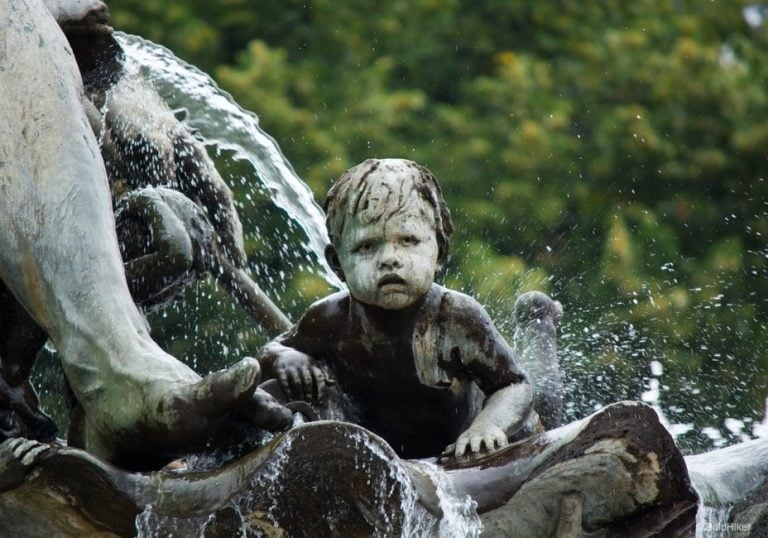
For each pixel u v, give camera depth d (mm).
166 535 8133
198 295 19125
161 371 8562
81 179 9430
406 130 25844
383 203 8883
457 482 8438
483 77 26953
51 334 9062
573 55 27594
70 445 9375
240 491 8062
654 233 25703
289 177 13664
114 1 26469
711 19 28953
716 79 27531
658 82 27406
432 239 8984
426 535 8266
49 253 9164
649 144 26562
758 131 27250
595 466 8484
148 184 11711
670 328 24172
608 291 24562
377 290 8852
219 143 13461
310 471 8055
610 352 20609
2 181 9391
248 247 20953
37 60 9859
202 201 11867
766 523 9828
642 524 8531
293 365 9375
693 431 14398
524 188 25562
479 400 9562
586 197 25781
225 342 19281
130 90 11953
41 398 13164
